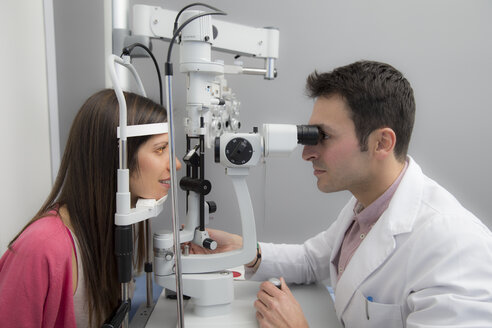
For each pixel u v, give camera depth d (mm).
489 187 1660
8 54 1172
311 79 939
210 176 1610
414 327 689
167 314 979
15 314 750
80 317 888
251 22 1535
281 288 946
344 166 890
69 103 1458
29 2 1275
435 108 1610
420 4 1531
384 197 942
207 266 955
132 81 1499
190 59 932
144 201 877
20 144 1248
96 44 1430
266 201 1664
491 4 1525
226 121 1234
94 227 880
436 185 923
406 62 1575
